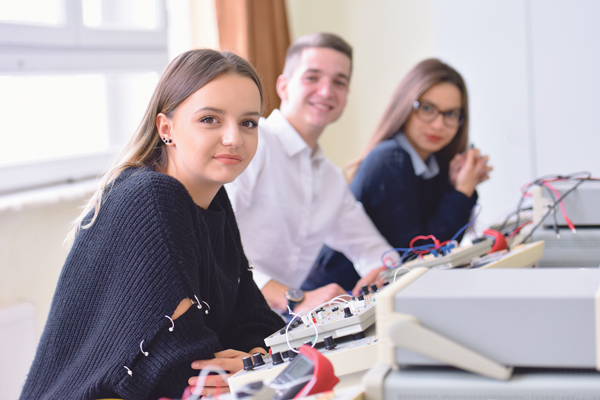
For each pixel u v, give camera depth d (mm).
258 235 1813
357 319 980
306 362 806
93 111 2674
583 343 731
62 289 1109
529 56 2980
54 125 2486
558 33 2916
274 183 1805
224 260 1314
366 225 2004
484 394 743
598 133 2904
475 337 764
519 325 749
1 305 2027
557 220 1684
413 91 2098
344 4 3449
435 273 903
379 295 792
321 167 1954
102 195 1134
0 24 2146
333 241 2064
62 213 2232
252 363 980
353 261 2061
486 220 3156
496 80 3055
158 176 1092
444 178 2268
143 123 1188
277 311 1721
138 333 1028
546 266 1658
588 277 829
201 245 1162
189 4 2814
